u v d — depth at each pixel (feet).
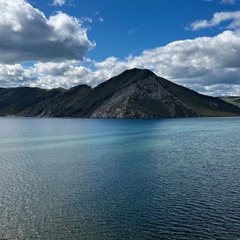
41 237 94.22
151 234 95.66
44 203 124.98
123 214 111.96
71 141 378.12
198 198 128.98
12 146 330.75
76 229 99.66
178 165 203.62
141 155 251.39
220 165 202.08
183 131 522.88
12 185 154.30
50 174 180.55
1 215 112.06
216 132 501.56
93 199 129.59
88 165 208.64
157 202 124.57
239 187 145.48
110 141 372.38
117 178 167.53
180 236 94.02
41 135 474.08
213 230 97.81
